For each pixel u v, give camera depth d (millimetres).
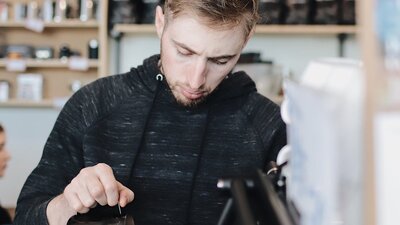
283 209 483
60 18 3471
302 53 3322
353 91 371
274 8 2967
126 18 3031
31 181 1104
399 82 335
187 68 1025
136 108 1185
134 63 3383
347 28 2994
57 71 3707
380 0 341
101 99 1194
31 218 986
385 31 340
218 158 1158
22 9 3539
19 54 3516
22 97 3576
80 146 1157
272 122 1195
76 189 864
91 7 3449
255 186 576
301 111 426
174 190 1134
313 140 397
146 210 1120
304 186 438
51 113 3787
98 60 3410
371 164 339
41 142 3787
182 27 964
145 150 1158
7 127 3771
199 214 1124
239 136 1181
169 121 1175
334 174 356
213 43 963
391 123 333
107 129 1169
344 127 373
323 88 423
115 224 788
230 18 940
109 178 875
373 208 339
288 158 598
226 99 1198
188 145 1159
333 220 365
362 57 344
